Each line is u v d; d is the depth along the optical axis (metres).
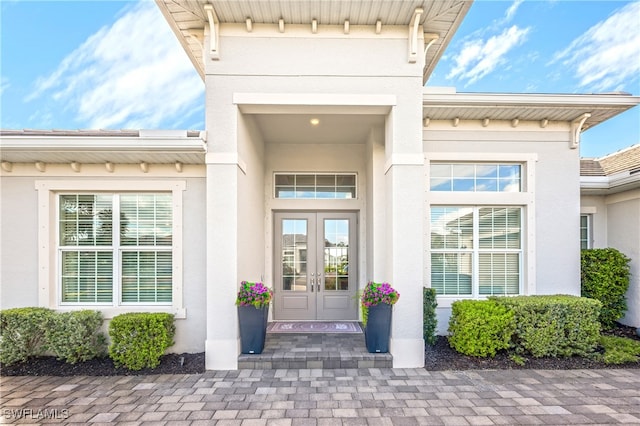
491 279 5.66
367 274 6.34
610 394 3.67
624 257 5.89
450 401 3.52
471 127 5.59
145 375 4.20
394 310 4.50
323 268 6.70
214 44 4.46
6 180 4.85
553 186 5.60
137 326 4.30
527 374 4.18
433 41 4.79
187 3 4.24
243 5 4.27
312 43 4.60
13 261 4.82
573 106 5.09
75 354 4.43
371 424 3.12
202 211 4.96
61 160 4.75
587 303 4.64
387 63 4.61
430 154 5.57
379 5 4.27
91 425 3.12
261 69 4.57
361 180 6.63
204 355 4.73
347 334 5.57
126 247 5.04
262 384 3.93
